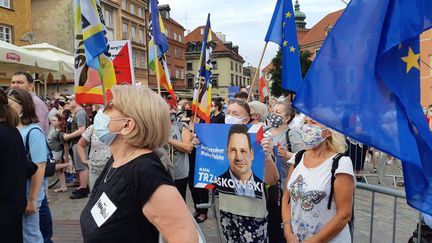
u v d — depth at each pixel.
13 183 2.82
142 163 1.60
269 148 3.03
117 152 1.77
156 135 1.69
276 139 3.70
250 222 3.18
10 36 22.56
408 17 2.21
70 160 8.57
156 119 1.68
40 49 9.45
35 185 3.30
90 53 4.54
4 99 2.89
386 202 6.27
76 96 4.89
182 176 5.18
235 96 6.25
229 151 3.15
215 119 8.19
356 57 2.29
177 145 4.96
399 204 6.19
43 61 8.06
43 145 3.37
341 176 2.42
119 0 38.41
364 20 2.30
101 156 4.96
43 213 3.97
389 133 2.18
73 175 8.59
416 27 2.20
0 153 2.78
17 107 3.34
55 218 5.72
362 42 2.29
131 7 42.06
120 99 1.71
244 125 3.15
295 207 2.60
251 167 3.08
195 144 3.44
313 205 2.48
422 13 2.23
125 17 40.50
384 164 8.28
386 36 2.23
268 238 3.61
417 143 2.25
